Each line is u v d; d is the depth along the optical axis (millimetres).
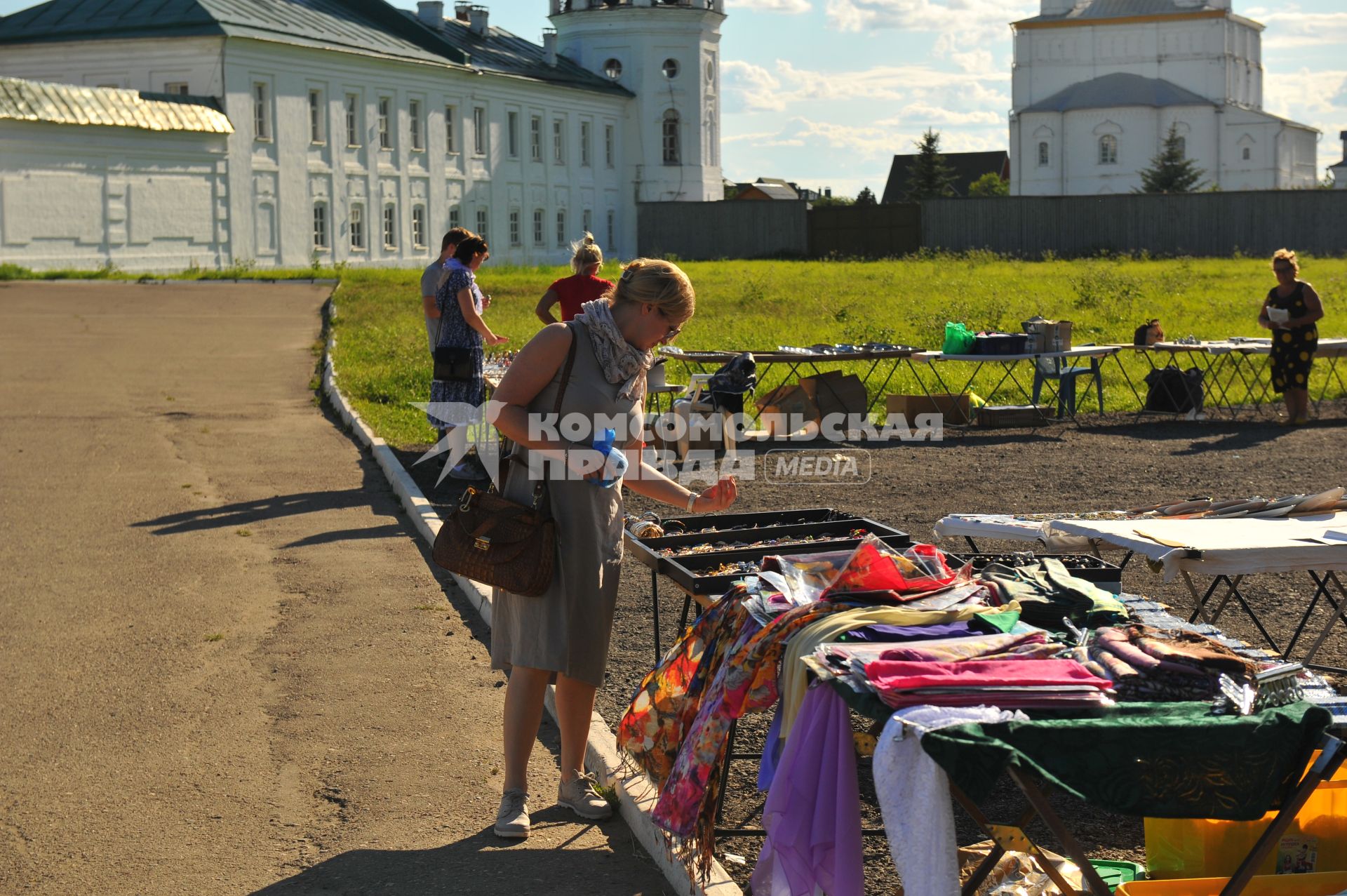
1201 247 54125
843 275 39812
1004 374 16188
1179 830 3629
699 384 11453
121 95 40531
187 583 7242
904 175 120938
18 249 37438
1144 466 10789
